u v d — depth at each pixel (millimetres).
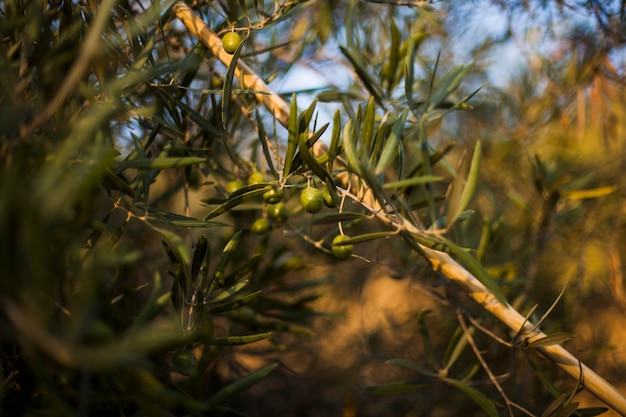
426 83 822
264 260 718
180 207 910
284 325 594
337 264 800
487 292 478
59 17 382
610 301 879
